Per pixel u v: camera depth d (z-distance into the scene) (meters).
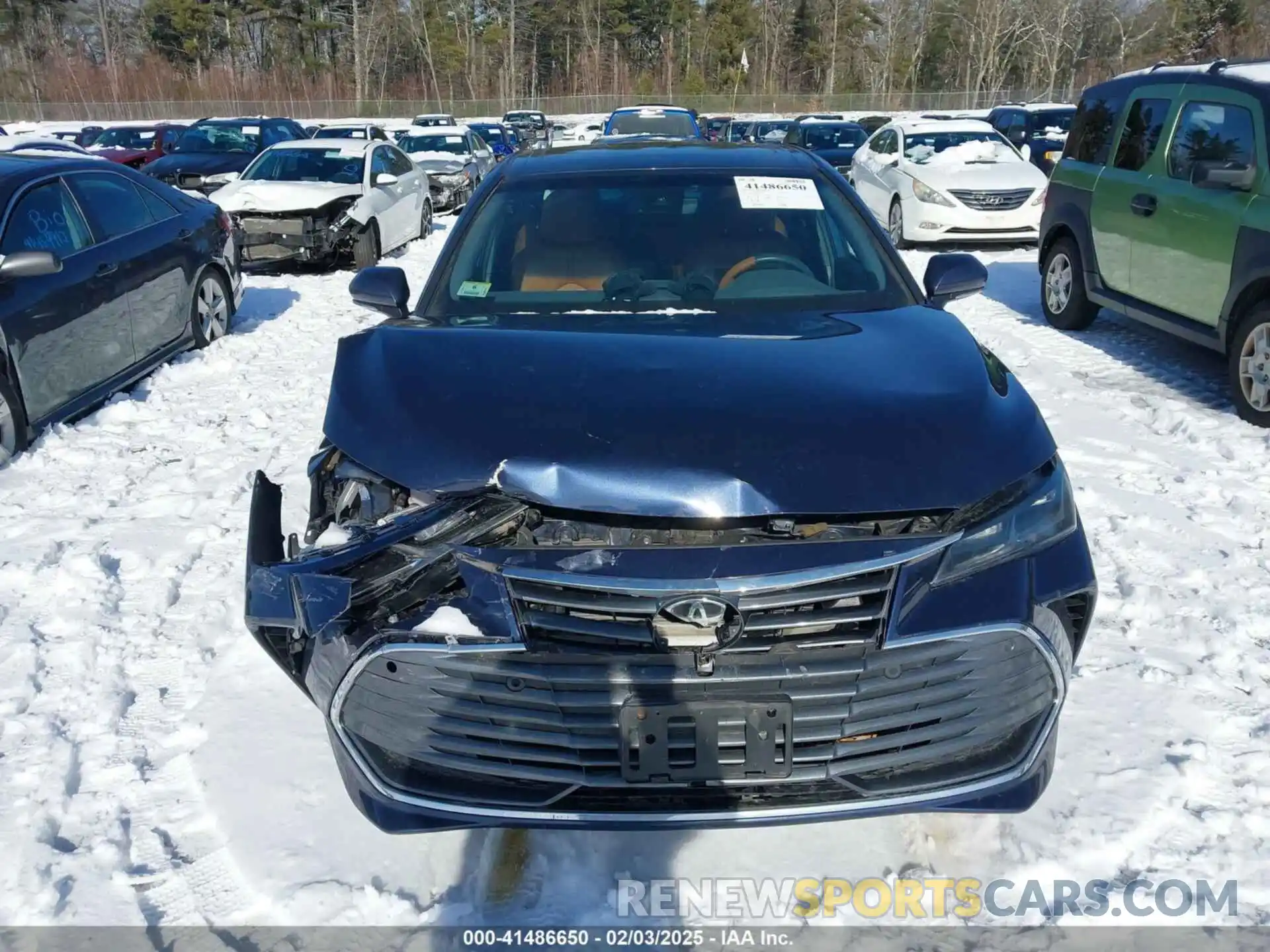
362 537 2.40
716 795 2.33
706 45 87.31
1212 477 5.30
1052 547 2.50
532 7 84.75
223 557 4.52
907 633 2.28
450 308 3.49
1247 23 65.12
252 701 3.38
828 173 4.14
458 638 2.28
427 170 18.05
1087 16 77.38
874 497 2.32
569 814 2.33
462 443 2.46
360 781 2.50
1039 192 12.88
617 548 2.26
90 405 6.41
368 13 81.50
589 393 2.60
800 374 2.71
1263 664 3.53
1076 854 2.66
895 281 3.62
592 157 4.21
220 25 79.31
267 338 8.60
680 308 3.38
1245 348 6.10
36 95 61.25
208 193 14.95
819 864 2.65
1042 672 2.44
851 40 88.31
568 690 2.29
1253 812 2.81
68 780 2.98
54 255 5.71
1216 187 6.50
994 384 2.79
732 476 2.32
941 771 2.40
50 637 3.83
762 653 2.27
